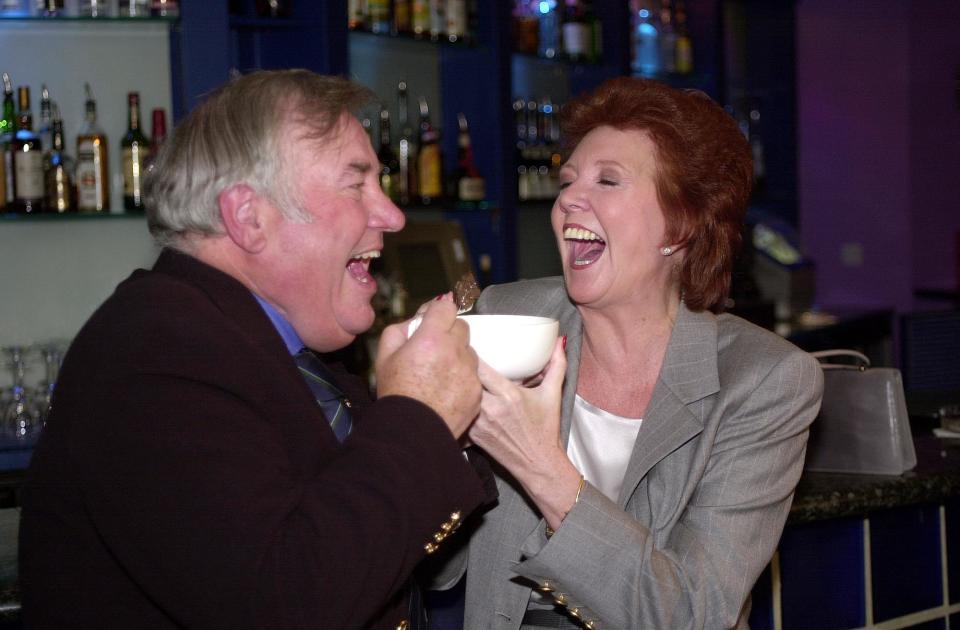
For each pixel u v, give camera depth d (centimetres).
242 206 103
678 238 134
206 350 95
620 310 138
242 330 101
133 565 89
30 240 296
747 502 126
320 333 112
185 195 104
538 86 428
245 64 313
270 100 104
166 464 89
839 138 687
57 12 270
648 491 131
